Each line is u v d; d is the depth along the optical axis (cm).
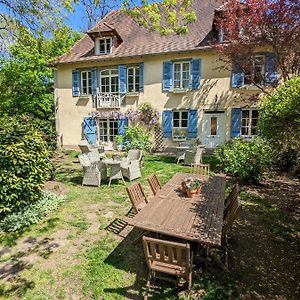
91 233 497
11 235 491
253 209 605
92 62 1559
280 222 541
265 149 782
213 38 1278
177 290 342
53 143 1316
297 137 485
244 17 939
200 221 361
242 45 986
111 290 346
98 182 784
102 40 1544
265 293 337
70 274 379
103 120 1620
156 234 427
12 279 371
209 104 1366
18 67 1731
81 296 338
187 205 419
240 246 449
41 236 488
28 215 542
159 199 445
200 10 1509
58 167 1066
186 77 1416
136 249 440
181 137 1436
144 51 1435
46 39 881
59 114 1697
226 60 1202
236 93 1308
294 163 830
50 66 1670
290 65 941
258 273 377
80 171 997
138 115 1499
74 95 1639
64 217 567
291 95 454
